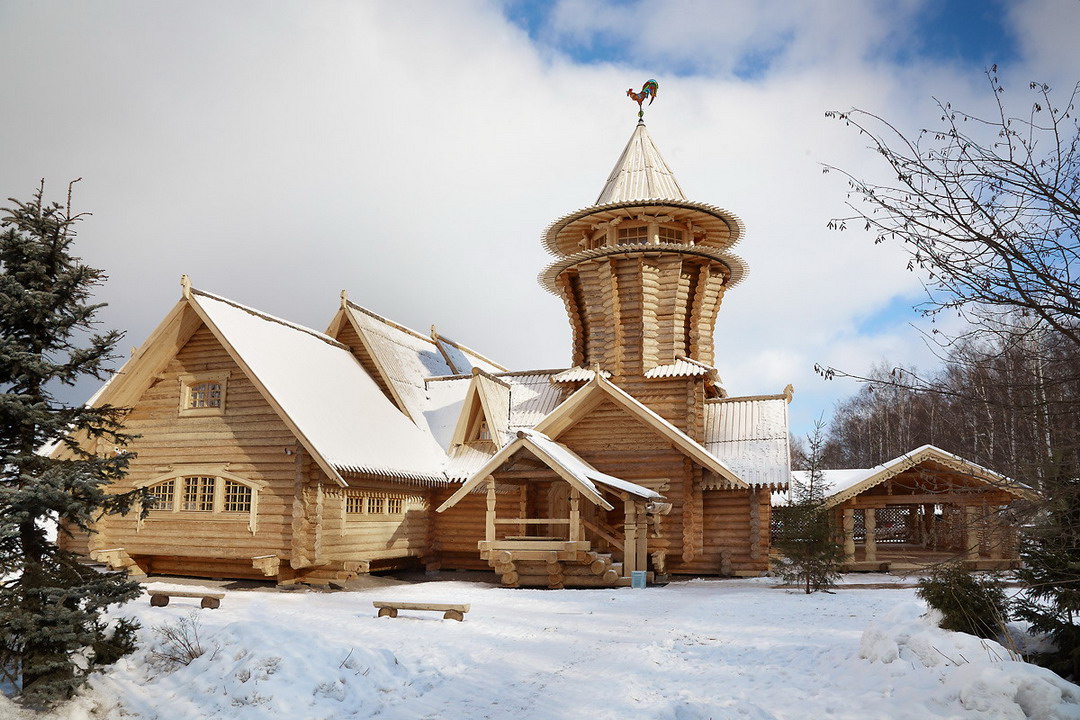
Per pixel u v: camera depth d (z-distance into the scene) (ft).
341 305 101.86
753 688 34.91
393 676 36.76
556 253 115.14
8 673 32.83
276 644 37.27
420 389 104.99
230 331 77.66
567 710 32.12
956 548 103.65
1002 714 28.58
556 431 91.40
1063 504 25.81
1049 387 24.36
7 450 34.14
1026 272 23.03
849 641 42.78
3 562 32.86
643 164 108.17
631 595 68.08
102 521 80.38
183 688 35.40
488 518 77.51
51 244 35.19
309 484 74.38
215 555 76.89
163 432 81.30
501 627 49.39
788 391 96.78
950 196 23.17
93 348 35.63
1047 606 41.04
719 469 84.02
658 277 99.66
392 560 88.69
